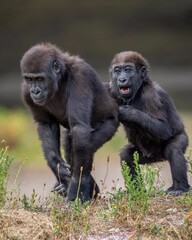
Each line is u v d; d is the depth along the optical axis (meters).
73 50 186.00
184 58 183.75
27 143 89.88
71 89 35.97
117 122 38.34
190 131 89.62
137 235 31.25
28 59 35.66
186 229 31.31
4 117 94.94
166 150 39.97
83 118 35.56
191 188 39.06
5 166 34.38
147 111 40.00
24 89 36.97
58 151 37.41
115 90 41.09
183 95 137.12
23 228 31.69
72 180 35.44
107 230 31.89
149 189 32.62
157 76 169.25
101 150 84.75
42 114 37.44
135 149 41.09
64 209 34.09
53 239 30.91
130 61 40.59
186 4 198.38
